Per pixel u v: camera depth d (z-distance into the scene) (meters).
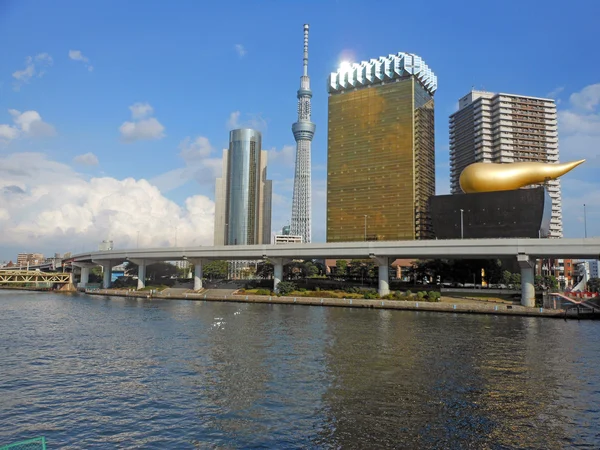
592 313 94.94
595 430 31.67
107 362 51.34
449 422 32.78
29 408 35.94
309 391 39.84
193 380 43.53
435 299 118.44
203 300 149.62
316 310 112.50
